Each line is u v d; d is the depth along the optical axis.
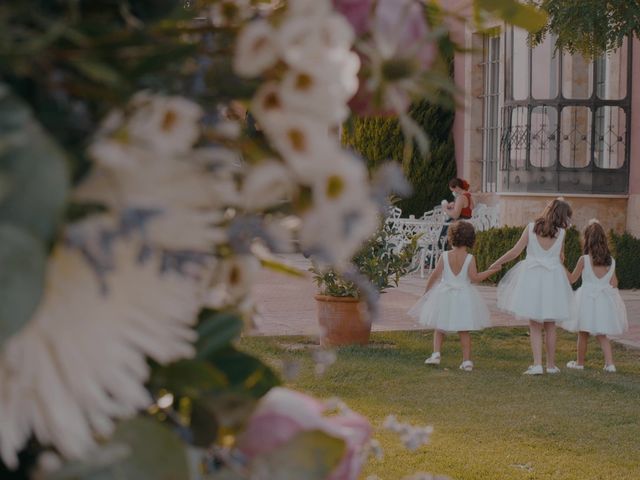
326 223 0.69
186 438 0.76
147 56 0.69
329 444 0.74
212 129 0.74
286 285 13.78
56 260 0.63
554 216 9.51
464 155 19.61
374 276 10.34
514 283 9.65
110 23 0.72
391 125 18.30
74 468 0.61
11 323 0.52
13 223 0.54
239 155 0.77
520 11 0.94
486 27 0.96
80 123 0.64
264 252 0.92
